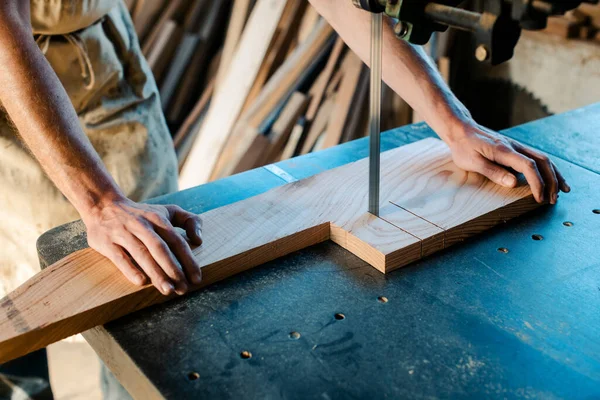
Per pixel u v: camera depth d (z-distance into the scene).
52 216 1.79
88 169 1.14
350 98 2.71
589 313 0.97
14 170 1.74
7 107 1.16
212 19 3.00
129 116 1.88
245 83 2.85
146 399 0.90
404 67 1.40
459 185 1.30
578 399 0.82
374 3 1.02
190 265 1.04
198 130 2.94
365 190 1.30
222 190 1.41
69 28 1.64
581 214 1.24
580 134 1.58
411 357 0.90
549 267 1.08
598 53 2.44
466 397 0.83
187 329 0.97
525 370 0.87
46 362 2.00
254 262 1.12
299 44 2.87
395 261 1.09
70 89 1.75
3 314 0.99
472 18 0.89
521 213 1.25
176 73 2.97
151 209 1.12
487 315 0.97
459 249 1.15
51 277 1.07
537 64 2.66
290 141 2.79
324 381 0.86
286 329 0.96
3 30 1.14
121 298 1.00
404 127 1.67
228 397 0.84
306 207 1.24
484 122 2.95
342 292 1.04
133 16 3.00
